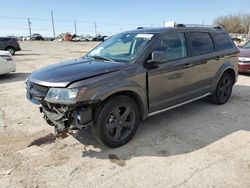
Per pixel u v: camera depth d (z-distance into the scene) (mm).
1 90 7926
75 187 3139
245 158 3707
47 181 3254
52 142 4262
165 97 4637
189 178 3266
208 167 3492
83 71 3898
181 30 5031
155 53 4176
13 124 5043
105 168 3516
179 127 4793
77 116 3604
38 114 5605
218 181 3197
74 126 3705
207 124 4926
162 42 4609
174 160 3682
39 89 3834
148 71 4246
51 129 4781
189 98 5148
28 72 11672
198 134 4504
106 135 3881
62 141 4289
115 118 3967
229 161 3631
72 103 3510
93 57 4828
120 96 3949
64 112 3596
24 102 6527
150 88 4328
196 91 5277
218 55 5625
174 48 4789
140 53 4316
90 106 3641
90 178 3305
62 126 3721
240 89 7641
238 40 25500
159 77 4422
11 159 3752
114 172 3424
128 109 4086
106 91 3695
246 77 9500
